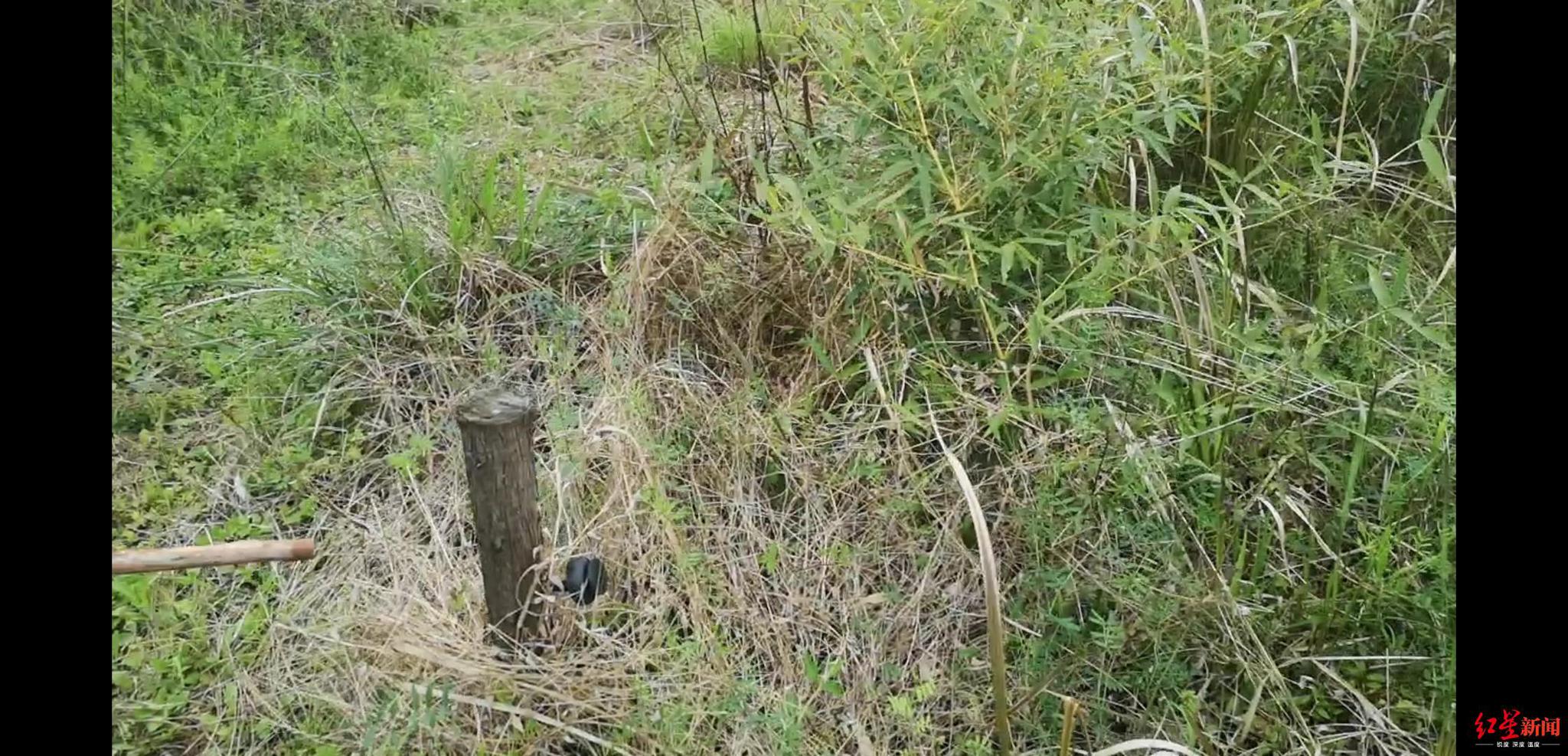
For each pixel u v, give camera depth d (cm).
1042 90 311
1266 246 354
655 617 283
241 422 343
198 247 407
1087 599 280
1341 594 272
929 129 334
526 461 255
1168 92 319
